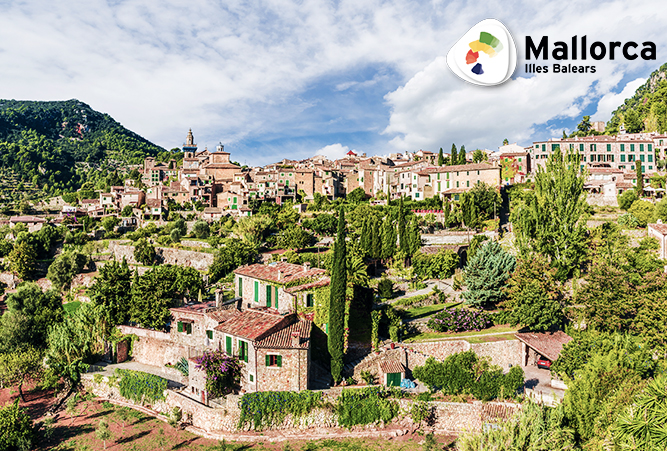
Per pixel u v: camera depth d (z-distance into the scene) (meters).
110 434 40.94
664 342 47.69
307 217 117.06
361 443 40.16
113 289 59.25
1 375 52.25
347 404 42.41
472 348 50.59
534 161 129.75
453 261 76.31
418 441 40.50
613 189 103.44
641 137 133.00
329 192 141.75
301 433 41.56
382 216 105.38
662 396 20.23
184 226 122.56
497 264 61.38
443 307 63.44
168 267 64.62
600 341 42.34
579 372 32.94
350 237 94.94
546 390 45.38
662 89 165.62
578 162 67.88
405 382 46.19
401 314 59.06
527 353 53.41
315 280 51.53
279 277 52.75
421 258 76.62
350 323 51.44
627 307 50.38
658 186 106.88
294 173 143.75
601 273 54.72
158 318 55.69
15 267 107.06
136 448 40.41
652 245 72.06
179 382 50.06
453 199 111.00
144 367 54.59
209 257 97.50
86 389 52.81
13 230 132.00
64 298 96.62
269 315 47.91
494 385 43.47
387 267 81.50
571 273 66.56
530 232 70.50
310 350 47.66
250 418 41.50
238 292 58.19
